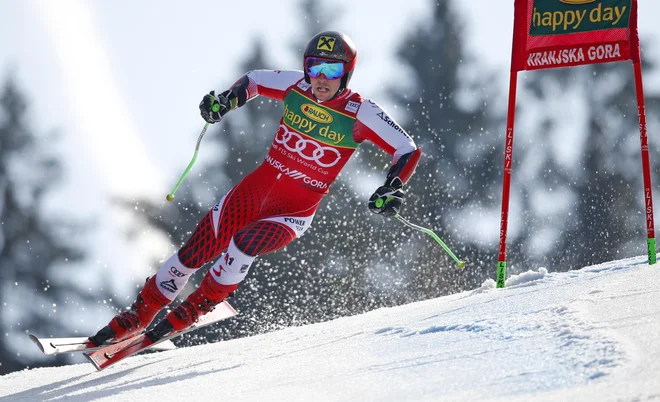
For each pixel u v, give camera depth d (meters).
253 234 16.77
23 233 88.06
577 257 92.25
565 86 99.44
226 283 16.83
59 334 84.75
